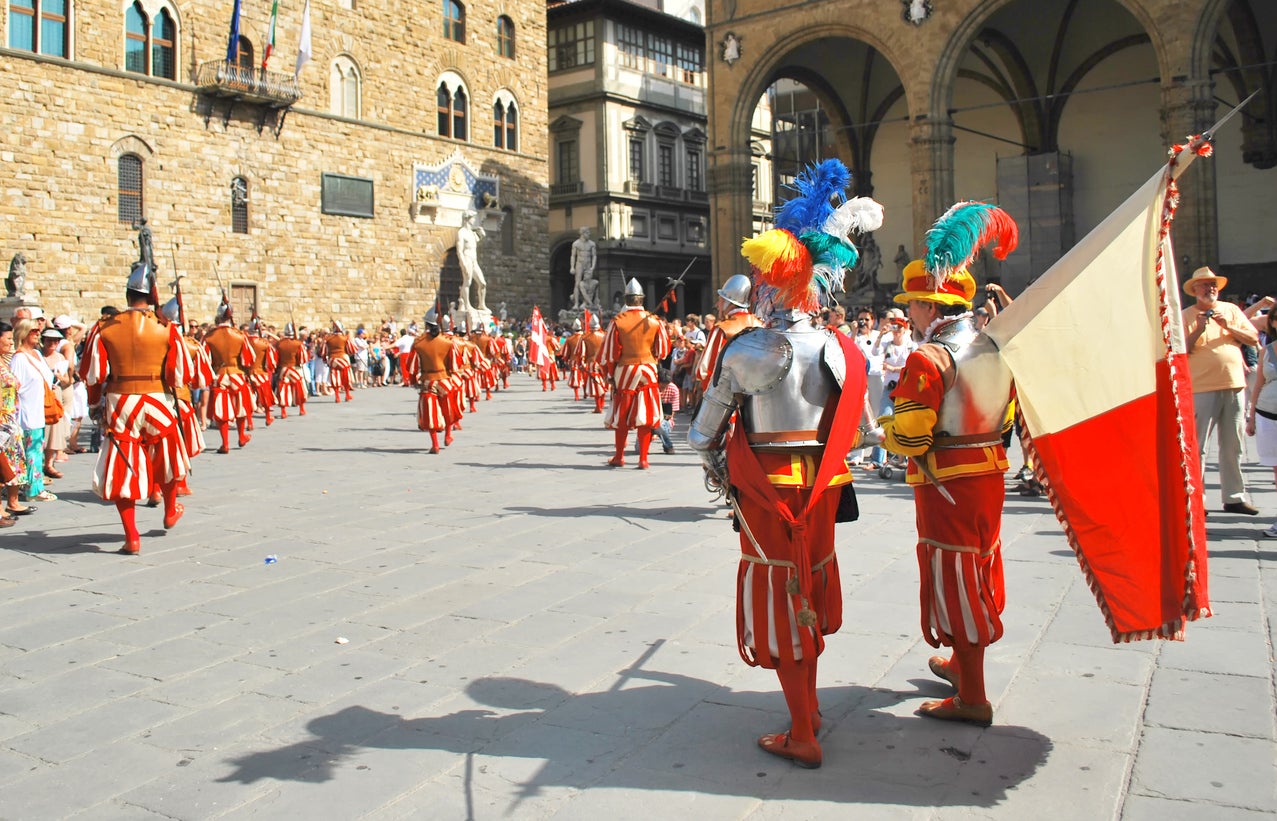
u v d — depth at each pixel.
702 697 4.83
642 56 56.88
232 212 36.12
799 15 35.88
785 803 3.72
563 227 56.00
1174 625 3.80
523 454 15.38
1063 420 4.10
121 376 8.40
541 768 4.08
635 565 7.59
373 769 4.10
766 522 4.11
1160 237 3.82
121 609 6.63
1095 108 38.47
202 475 13.31
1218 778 3.82
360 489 11.87
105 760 4.25
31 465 11.14
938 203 33.09
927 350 4.16
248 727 4.58
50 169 31.22
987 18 32.25
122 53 32.97
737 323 7.67
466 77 44.78
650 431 13.45
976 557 4.27
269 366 21.38
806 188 4.28
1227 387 8.77
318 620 6.29
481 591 6.92
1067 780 3.84
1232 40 34.97
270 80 36.47
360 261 40.47
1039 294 4.15
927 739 4.26
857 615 6.12
